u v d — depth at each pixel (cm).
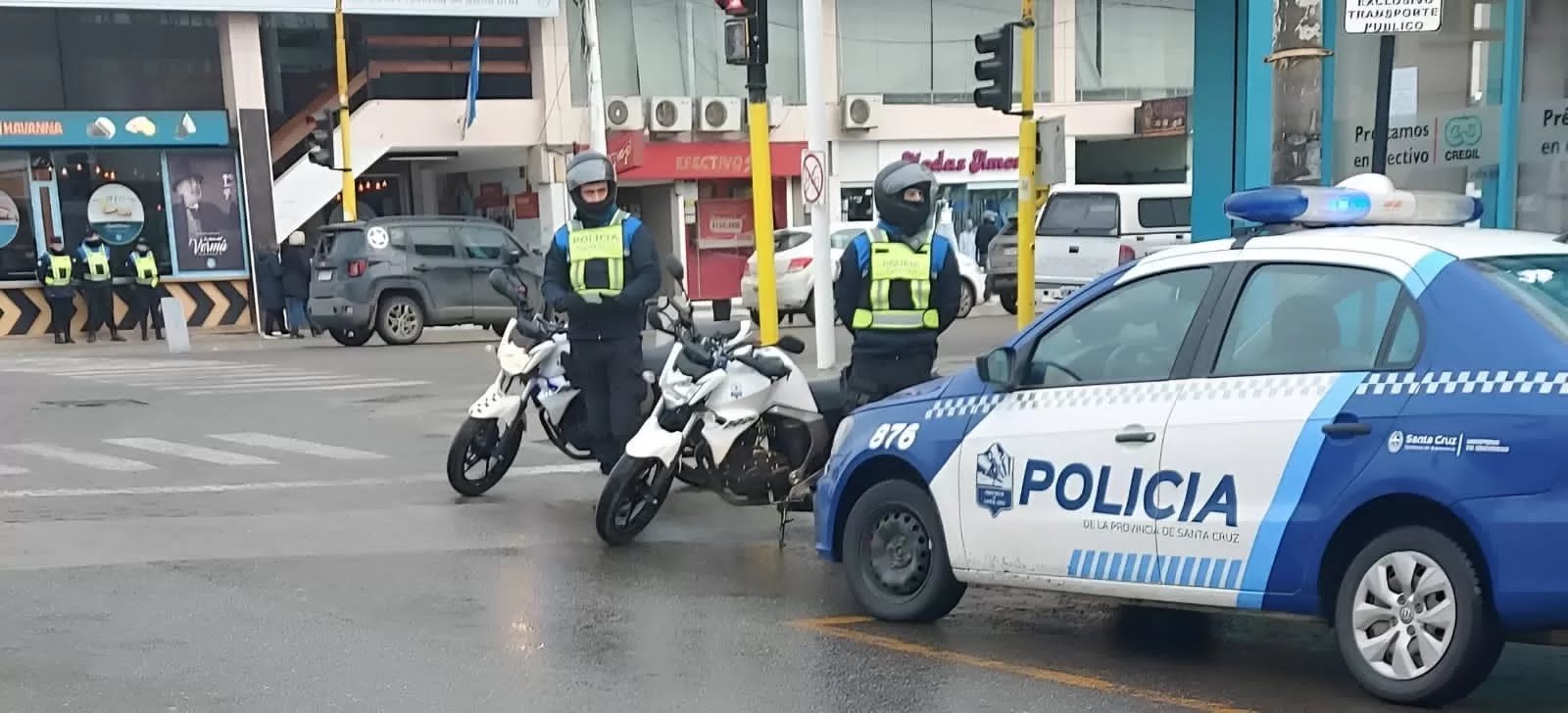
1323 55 829
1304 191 561
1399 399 490
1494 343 476
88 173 2808
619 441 916
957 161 3397
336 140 2892
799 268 2469
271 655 604
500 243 2378
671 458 820
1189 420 542
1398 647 496
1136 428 556
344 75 2645
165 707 534
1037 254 2345
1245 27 1278
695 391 813
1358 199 562
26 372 1966
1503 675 550
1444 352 486
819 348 1620
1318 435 505
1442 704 497
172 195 2873
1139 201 2258
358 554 813
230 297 2936
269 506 966
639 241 881
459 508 959
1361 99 1190
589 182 873
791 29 3306
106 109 2827
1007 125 3428
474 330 2698
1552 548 449
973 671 575
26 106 2775
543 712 528
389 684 564
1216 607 535
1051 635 632
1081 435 574
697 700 541
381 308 2272
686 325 924
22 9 2742
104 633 640
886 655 600
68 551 817
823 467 831
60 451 1223
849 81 3350
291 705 536
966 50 3441
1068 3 3459
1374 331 509
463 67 3108
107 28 2827
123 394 1652
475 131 3028
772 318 1377
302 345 2417
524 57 3122
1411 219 575
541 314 1018
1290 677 557
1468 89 1148
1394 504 495
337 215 3200
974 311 2822
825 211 1598
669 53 3234
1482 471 465
